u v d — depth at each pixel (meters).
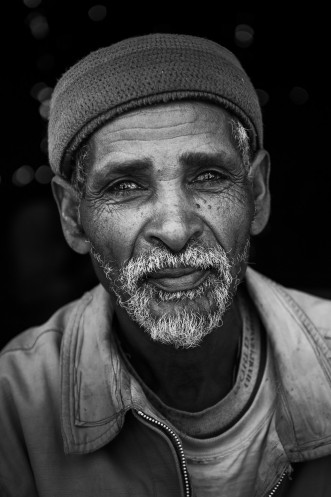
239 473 1.42
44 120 3.52
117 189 1.33
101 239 1.35
